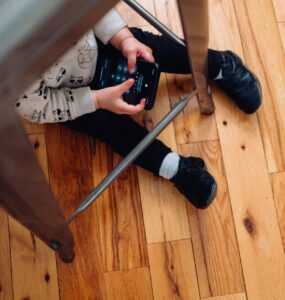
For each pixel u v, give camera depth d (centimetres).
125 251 93
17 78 29
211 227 94
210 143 98
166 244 93
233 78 97
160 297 91
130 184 96
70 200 96
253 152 98
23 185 42
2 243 94
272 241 93
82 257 93
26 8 28
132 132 93
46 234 70
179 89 101
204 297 91
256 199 95
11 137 32
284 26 105
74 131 99
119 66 88
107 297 91
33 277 92
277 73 102
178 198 96
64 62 79
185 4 52
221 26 105
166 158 92
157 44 95
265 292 91
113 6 32
